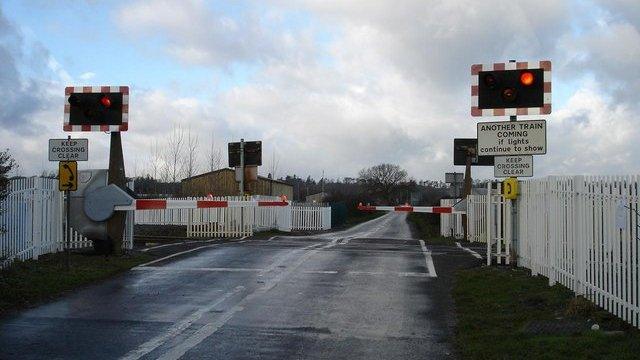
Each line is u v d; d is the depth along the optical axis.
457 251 18.39
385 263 14.90
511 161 13.20
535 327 8.01
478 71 13.00
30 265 12.65
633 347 6.59
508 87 12.81
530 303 9.57
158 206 16.31
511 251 13.93
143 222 28.69
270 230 31.69
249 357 7.00
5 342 7.46
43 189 14.42
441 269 14.07
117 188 15.09
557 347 6.85
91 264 13.41
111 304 9.84
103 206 15.06
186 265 14.19
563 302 9.30
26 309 9.36
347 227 51.19
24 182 13.29
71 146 12.93
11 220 12.45
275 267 14.00
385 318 9.11
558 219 10.67
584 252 9.30
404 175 102.25
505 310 9.30
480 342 7.59
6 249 12.13
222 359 6.90
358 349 7.41
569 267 10.04
